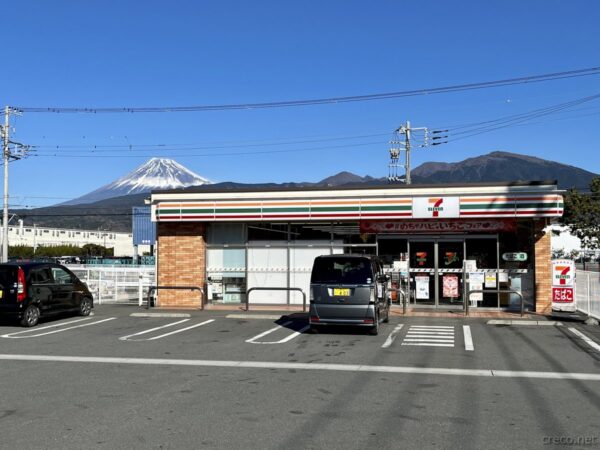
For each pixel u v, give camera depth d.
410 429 6.38
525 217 18.88
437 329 14.97
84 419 6.75
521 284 19.44
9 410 7.17
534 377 9.23
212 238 21.58
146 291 25.77
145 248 116.38
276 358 10.94
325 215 20.00
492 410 7.19
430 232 20.02
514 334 14.13
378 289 14.36
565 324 15.93
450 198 19.14
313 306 13.89
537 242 19.19
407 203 19.42
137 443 5.88
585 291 18.38
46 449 5.70
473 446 5.82
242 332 14.62
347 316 13.74
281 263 21.14
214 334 14.28
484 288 19.62
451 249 19.92
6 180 39.44
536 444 5.89
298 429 6.36
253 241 21.36
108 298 25.12
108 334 14.33
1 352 11.69
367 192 19.83
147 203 22.34
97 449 5.70
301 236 21.03
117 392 8.14
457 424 6.56
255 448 5.73
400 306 19.98
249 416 6.88
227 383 8.73
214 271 21.48
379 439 6.02
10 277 15.60
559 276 18.17
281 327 15.55
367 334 14.12
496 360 10.73
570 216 48.72
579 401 7.66
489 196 18.91
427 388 8.41
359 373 9.50
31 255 90.56
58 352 11.68
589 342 12.91
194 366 10.14
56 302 16.78
